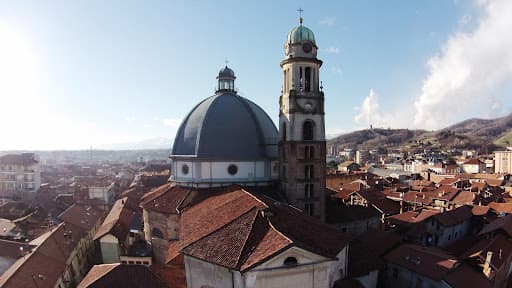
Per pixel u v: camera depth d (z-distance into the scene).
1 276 51.28
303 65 60.81
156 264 57.97
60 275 54.97
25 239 71.06
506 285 61.47
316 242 36.50
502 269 59.12
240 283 32.09
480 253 58.03
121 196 128.50
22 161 159.00
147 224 62.84
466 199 104.50
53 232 68.19
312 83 61.69
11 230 78.25
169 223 57.84
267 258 31.52
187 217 50.47
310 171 62.41
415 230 78.31
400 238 67.69
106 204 123.88
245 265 31.50
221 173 62.44
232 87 74.88
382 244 64.75
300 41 60.50
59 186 169.00
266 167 65.31
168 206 58.59
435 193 113.44
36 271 51.06
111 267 39.50
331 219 70.50
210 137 63.03
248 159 63.53
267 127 69.50
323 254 34.34
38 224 90.25
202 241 37.31
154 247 60.47
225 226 38.81
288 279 33.47
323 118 62.44
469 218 88.00
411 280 54.50
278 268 32.50
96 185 140.50
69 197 126.62
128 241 76.12
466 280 50.16
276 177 66.75
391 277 57.94
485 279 51.78
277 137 70.94
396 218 86.25
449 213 84.69
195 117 66.69
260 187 64.00
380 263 50.56
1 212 101.81
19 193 152.12
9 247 60.66
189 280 37.66
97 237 70.00
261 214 39.31
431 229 80.19
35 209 105.75
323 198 63.31
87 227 83.50
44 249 58.81
